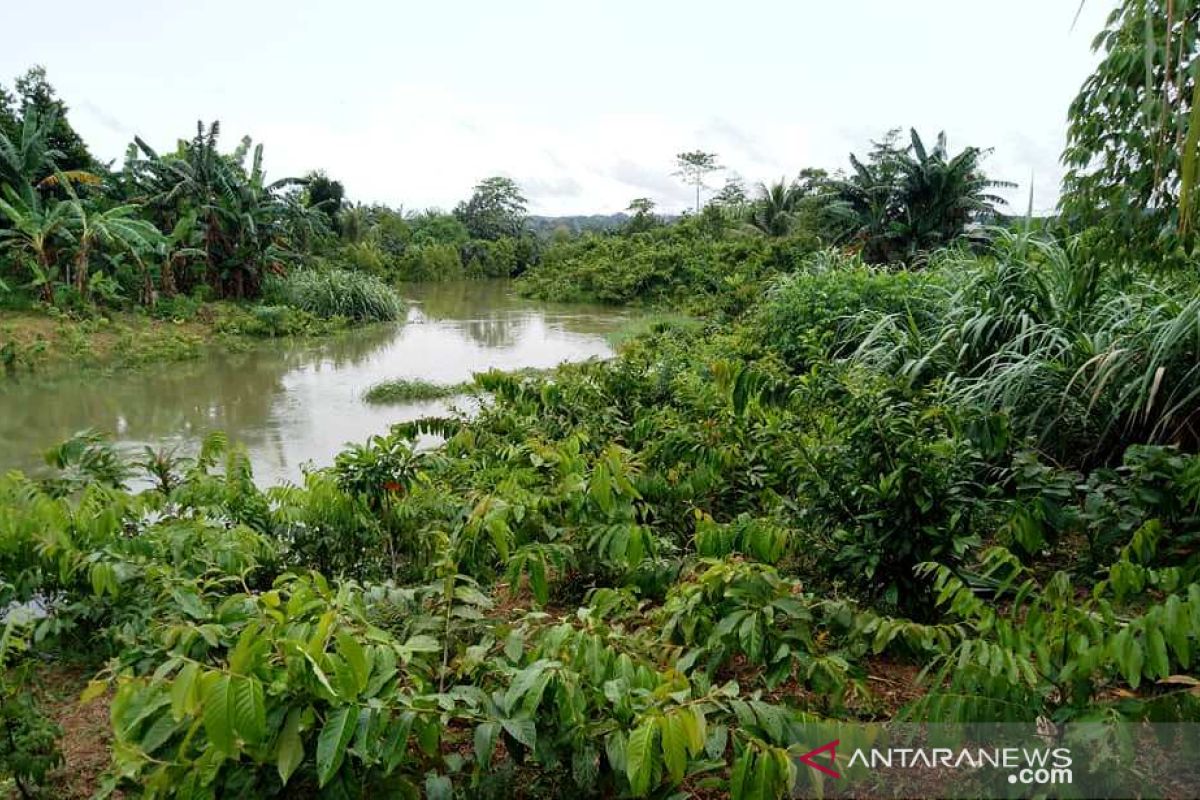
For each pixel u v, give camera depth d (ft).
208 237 75.05
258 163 81.46
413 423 16.51
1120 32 10.10
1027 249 20.80
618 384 19.01
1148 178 10.33
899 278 30.04
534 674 5.83
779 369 23.15
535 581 8.38
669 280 100.89
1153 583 6.64
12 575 10.54
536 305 105.81
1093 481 10.99
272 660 5.57
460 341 68.23
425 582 10.90
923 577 9.63
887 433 9.93
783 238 84.79
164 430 34.58
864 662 8.88
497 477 13.16
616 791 6.46
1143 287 17.52
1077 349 15.83
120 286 66.54
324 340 68.44
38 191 69.77
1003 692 5.86
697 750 5.14
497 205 207.21
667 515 12.47
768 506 12.09
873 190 67.92
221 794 5.53
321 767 4.96
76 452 13.57
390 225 165.07
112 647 9.64
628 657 6.47
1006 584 6.95
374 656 5.79
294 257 87.30
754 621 7.11
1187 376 13.20
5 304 60.18
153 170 74.33
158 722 5.41
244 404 40.50
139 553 10.39
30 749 7.32
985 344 18.88
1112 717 5.51
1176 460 10.32
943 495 9.64
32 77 76.38
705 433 13.55
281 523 12.73
